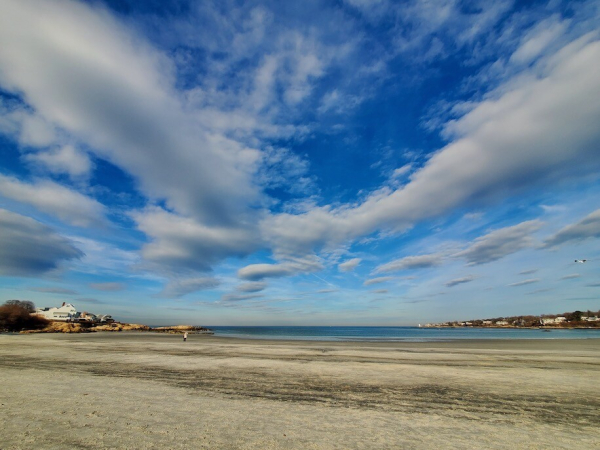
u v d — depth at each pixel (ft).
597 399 31.40
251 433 20.34
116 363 52.47
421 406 28.14
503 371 48.60
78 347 84.12
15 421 21.45
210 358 61.87
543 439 20.34
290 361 58.54
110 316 549.95
